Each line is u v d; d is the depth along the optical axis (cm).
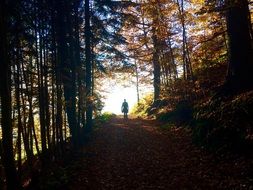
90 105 1969
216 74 1898
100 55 2655
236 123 1174
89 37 2061
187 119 1802
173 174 1074
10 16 1266
